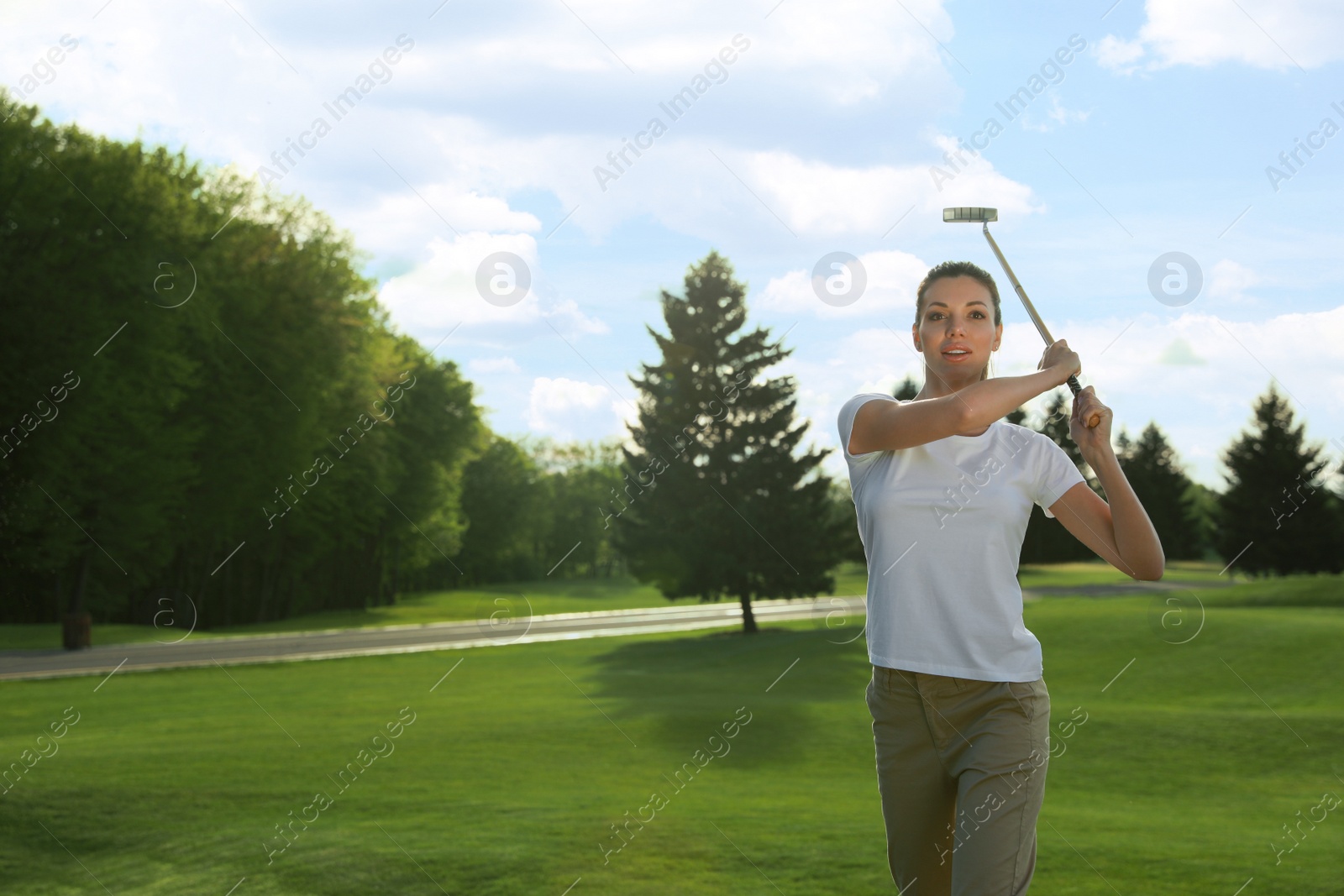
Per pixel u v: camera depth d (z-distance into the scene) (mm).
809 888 6516
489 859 7266
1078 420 2270
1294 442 49344
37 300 30266
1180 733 15539
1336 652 24891
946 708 2270
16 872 7191
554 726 15430
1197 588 42125
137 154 32562
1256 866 7281
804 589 39062
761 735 15242
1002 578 2260
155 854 7629
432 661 28203
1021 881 2166
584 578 91688
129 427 32219
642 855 7348
